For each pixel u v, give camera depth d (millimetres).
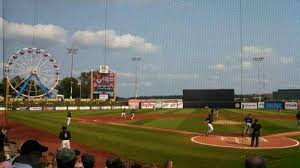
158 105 87938
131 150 22594
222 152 21625
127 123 44000
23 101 74312
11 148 15617
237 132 33188
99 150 22766
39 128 34250
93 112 71188
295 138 28703
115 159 7465
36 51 73438
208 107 65875
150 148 23469
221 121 44156
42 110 76812
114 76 101438
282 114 52750
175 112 65875
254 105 60938
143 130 35344
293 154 19516
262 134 31625
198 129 36156
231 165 17891
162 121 46875
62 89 116188
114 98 101000
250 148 22859
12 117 47469
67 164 5414
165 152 21797
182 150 22516
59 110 79375
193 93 68062
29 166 5602
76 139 27781
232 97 61094
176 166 17844
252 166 4141
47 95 78875
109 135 30812
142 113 65562
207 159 19531
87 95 118188
